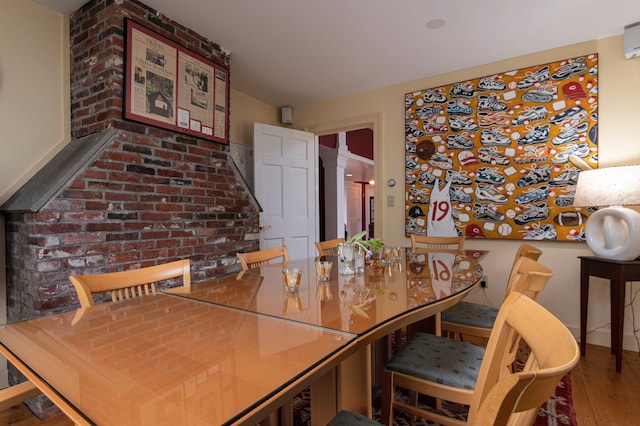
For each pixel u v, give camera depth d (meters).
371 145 6.82
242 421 0.52
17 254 1.87
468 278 1.55
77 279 1.17
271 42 2.63
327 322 0.95
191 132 2.44
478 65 3.04
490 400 0.42
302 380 0.64
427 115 3.28
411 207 3.34
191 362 0.70
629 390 1.89
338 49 2.74
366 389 1.33
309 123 4.02
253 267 1.96
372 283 1.46
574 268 2.67
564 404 1.76
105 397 0.58
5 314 1.97
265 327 0.91
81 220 1.83
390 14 2.27
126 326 0.93
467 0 2.12
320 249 2.48
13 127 2.00
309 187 3.93
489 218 2.98
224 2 2.13
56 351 0.77
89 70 2.12
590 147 2.60
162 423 0.50
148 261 2.14
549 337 0.57
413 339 1.48
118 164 2.01
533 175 2.80
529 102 2.82
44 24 2.14
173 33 2.33
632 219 2.13
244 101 3.69
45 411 1.75
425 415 1.37
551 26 2.42
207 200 2.55
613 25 2.41
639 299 2.45
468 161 3.08
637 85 2.46
